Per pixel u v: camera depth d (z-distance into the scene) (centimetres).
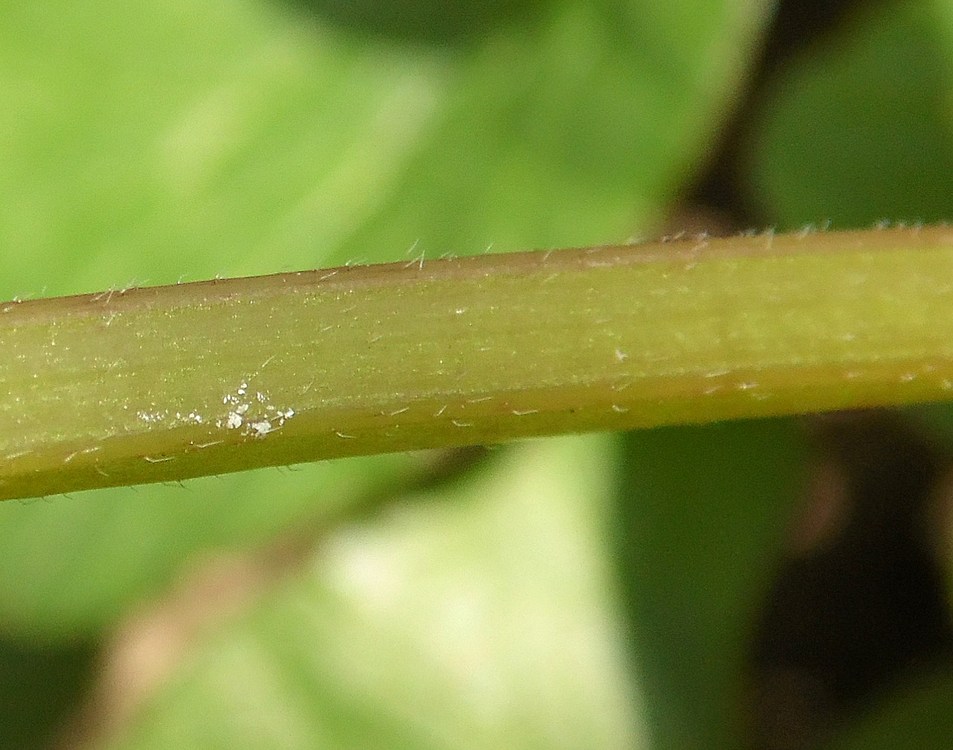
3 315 6
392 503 12
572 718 12
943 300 7
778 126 11
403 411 6
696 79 10
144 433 6
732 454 12
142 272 11
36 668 13
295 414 6
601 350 6
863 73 11
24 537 10
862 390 7
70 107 11
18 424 6
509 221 11
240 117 11
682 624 12
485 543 12
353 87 11
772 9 12
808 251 7
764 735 12
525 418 6
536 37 11
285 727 12
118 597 11
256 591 13
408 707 12
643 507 12
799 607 13
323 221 11
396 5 11
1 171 10
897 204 11
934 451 12
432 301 6
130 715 13
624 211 10
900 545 13
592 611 12
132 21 11
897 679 12
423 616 12
